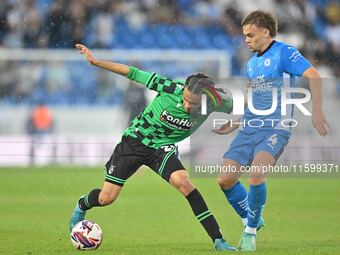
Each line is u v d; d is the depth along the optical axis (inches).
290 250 1098.1
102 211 1710.1
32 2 3459.6
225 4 3624.5
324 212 1659.7
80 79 3043.8
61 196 1985.7
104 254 1067.3
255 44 1101.7
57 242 1226.0
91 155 2952.8
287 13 3577.8
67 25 3454.7
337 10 3602.4
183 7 3629.4
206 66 3189.0
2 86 3019.2
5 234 1334.9
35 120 2947.8
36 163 2933.1
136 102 2945.4
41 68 3051.2
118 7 3563.0
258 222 1100.5
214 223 1082.7
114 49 3511.3
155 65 3154.5
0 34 3422.7
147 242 1243.2
